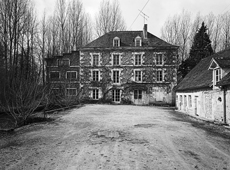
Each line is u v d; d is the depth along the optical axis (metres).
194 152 5.80
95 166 4.62
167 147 6.28
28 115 10.78
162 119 12.90
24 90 11.64
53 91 19.12
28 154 5.52
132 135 7.95
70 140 7.12
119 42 29.14
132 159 5.12
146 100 28.44
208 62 17.70
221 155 5.55
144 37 30.02
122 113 16.14
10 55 21.89
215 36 38.44
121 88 28.88
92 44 30.09
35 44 28.89
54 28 36.28
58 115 14.45
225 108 10.77
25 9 25.56
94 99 29.19
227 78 10.30
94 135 7.93
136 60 29.09
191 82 17.45
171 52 28.44
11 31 23.66
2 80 13.59
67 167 4.57
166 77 28.34
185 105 18.88
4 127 9.75
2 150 5.90
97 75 29.45
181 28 40.53
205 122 11.83
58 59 30.31
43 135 7.92
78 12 38.12
